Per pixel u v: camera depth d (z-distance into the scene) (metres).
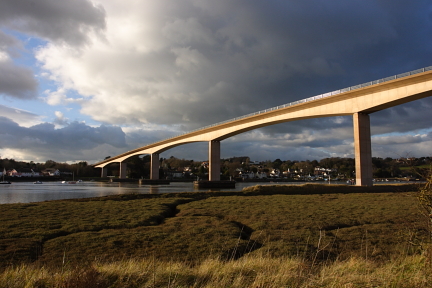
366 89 50.41
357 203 28.36
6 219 19.38
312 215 21.89
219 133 91.12
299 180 173.62
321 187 43.91
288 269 8.34
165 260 12.52
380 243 15.15
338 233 16.94
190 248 14.21
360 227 18.22
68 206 25.84
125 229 17.53
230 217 21.88
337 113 56.75
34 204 27.25
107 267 9.11
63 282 7.30
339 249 14.35
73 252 13.38
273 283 7.31
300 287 7.14
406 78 44.50
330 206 26.38
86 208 24.67
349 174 146.62
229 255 13.52
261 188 42.12
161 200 31.33
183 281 7.88
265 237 16.16
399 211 23.33
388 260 11.24
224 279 7.87
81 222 18.89
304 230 17.48
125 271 8.47
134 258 12.64
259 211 23.72
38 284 7.55
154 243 14.86
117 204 27.58
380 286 7.17
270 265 9.32
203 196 36.91
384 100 48.31
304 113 63.66
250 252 13.80
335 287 7.09
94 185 123.06
